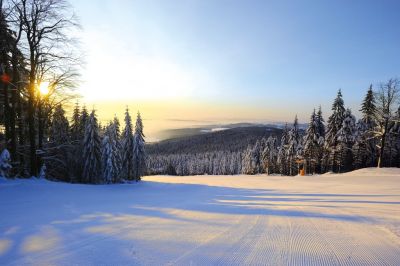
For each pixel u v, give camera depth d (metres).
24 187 15.69
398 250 5.83
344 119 52.12
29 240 6.12
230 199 15.70
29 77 18.98
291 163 67.38
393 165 54.53
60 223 7.83
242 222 8.48
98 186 24.02
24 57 18.69
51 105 22.50
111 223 7.98
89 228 7.30
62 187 18.11
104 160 28.77
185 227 7.64
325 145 56.03
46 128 28.86
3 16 17.06
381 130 39.84
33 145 19.80
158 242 6.12
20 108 21.86
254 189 24.33
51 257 5.10
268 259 5.20
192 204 12.98
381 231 7.46
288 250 5.75
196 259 5.10
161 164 152.75
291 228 7.73
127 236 6.57
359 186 24.75
